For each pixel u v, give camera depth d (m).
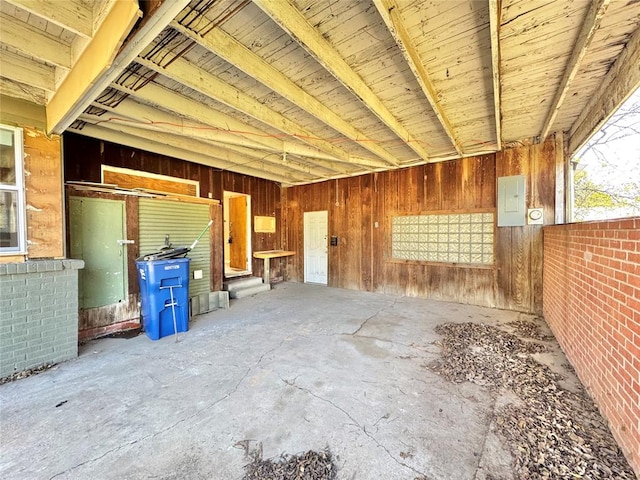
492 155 4.70
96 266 3.45
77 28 1.86
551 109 3.22
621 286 1.70
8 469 1.50
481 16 1.91
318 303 5.10
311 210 7.14
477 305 4.86
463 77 2.65
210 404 2.08
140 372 2.57
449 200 5.11
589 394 2.13
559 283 3.23
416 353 2.93
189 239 4.47
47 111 2.78
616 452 1.58
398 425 1.84
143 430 1.80
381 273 5.97
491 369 2.56
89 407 2.04
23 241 2.65
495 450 1.62
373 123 3.68
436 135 4.14
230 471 1.49
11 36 1.95
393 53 2.32
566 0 1.76
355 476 1.45
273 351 3.02
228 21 1.93
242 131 3.68
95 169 3.94
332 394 2.20
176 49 2.14
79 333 3.29
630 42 2.16
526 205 4.41
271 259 7.22
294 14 1.87
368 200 6.15
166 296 3.48
